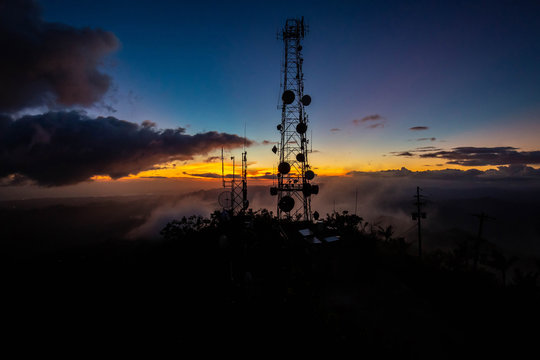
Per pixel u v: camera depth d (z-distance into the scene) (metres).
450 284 11.11
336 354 6.36
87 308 11.70
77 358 8.77
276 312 7.62
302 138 17.38
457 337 7.59
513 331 7.77
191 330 8.35
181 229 14.59
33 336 10.68
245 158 16.95
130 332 9.16
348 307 9.21
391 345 6.96
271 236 14.21
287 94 16.83
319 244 11.80
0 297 17.08
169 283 11.92
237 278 10.84
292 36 17.50
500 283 12.08
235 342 7.21
